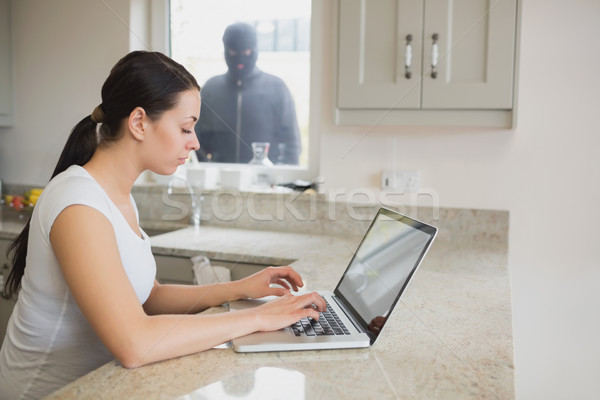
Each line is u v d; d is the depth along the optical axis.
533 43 2.02
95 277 0.84
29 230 0.98
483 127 2.09
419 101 1.93
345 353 0.93
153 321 0.88
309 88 2.54
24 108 2.95
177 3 2.73
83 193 0.90
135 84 0.96
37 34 2.87
